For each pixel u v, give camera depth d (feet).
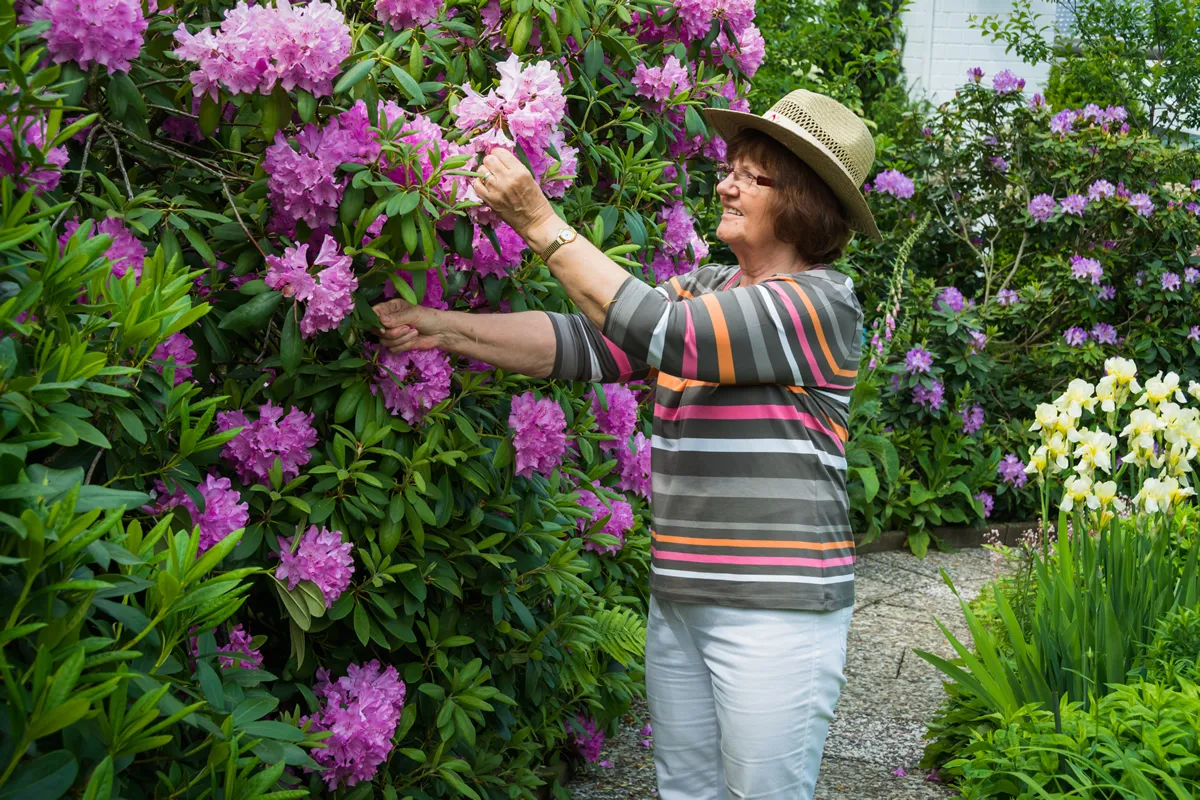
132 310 4.46
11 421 3.64
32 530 3.38
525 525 7.84
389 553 6.63
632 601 10.52
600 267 6.28
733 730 6.66
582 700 10.57
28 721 3.41
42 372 3.87
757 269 7.16
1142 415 11.01
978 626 10.19
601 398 8.74
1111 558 10.50
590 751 10.87
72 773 3.51
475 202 6.08
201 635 4.74
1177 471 11.17
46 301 4.09
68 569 3.69
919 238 23.95
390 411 6.75
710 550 6.66
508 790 8.52
